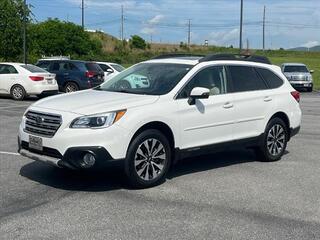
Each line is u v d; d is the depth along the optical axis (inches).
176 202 240.8
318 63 2859.3
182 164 328.5
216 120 301.0
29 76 793.6
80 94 287.9
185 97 285.9
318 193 262.7
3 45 1306.6
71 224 207.2
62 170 300.2
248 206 237.0
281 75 360.8
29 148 266.7
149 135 264.2
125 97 272.8
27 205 231.8
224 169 316.5
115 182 275.4
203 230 203.3
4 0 1295.5
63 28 2394.2
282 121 349.7
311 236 199.2
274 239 195.0
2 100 794.8
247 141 324.8
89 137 245.0
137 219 214.8
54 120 253.0
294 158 357.4
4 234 194.7
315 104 861.2
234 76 321.4
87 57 2456.9
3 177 281.7
